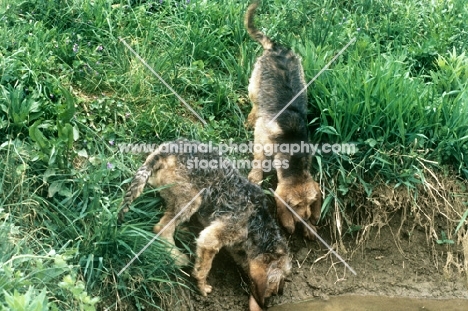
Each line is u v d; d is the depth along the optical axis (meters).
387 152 4.34
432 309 4.20
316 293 4.21
